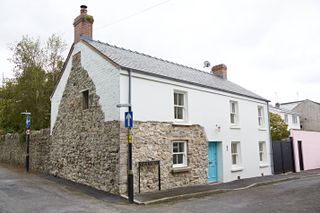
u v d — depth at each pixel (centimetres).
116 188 1117
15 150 2161
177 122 1359
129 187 1008
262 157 1956
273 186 1412
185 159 1374
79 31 1495
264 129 1966
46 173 1669
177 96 1416
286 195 1119
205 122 1498
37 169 1789
